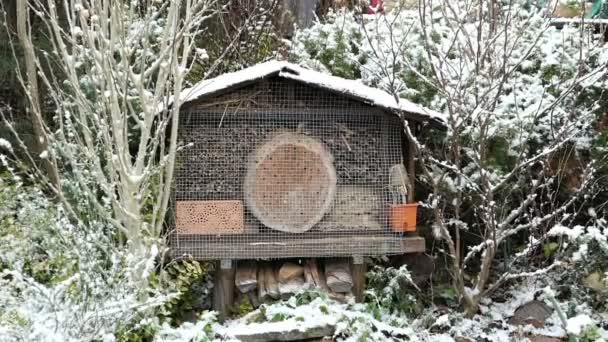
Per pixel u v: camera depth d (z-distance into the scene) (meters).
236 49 6.89
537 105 5.05
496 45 5.17
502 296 5.09
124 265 3.88
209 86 4.46
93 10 3.96
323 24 6.93
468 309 4.79
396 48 5.61
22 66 5.99
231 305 4.69
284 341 4.20
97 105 4.11
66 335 3.15
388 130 4.71
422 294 4.98
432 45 5.25
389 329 4.37
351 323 4.33
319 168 4.62
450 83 4.72
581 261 4.74
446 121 4.66
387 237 4.67
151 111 4.02
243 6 7.25
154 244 3.97
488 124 4.68
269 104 4.55
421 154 4.68
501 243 5.21
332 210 4.68
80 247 3.69
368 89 4.73
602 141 5.23
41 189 5.12
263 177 4.58
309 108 4.58
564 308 4.76
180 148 4.19
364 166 4.69
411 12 6.35
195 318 4.68
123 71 3.96
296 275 4.81
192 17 4.30
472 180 4.94
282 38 7.52
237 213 4.55
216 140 4.55
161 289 4.11
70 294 3.62
